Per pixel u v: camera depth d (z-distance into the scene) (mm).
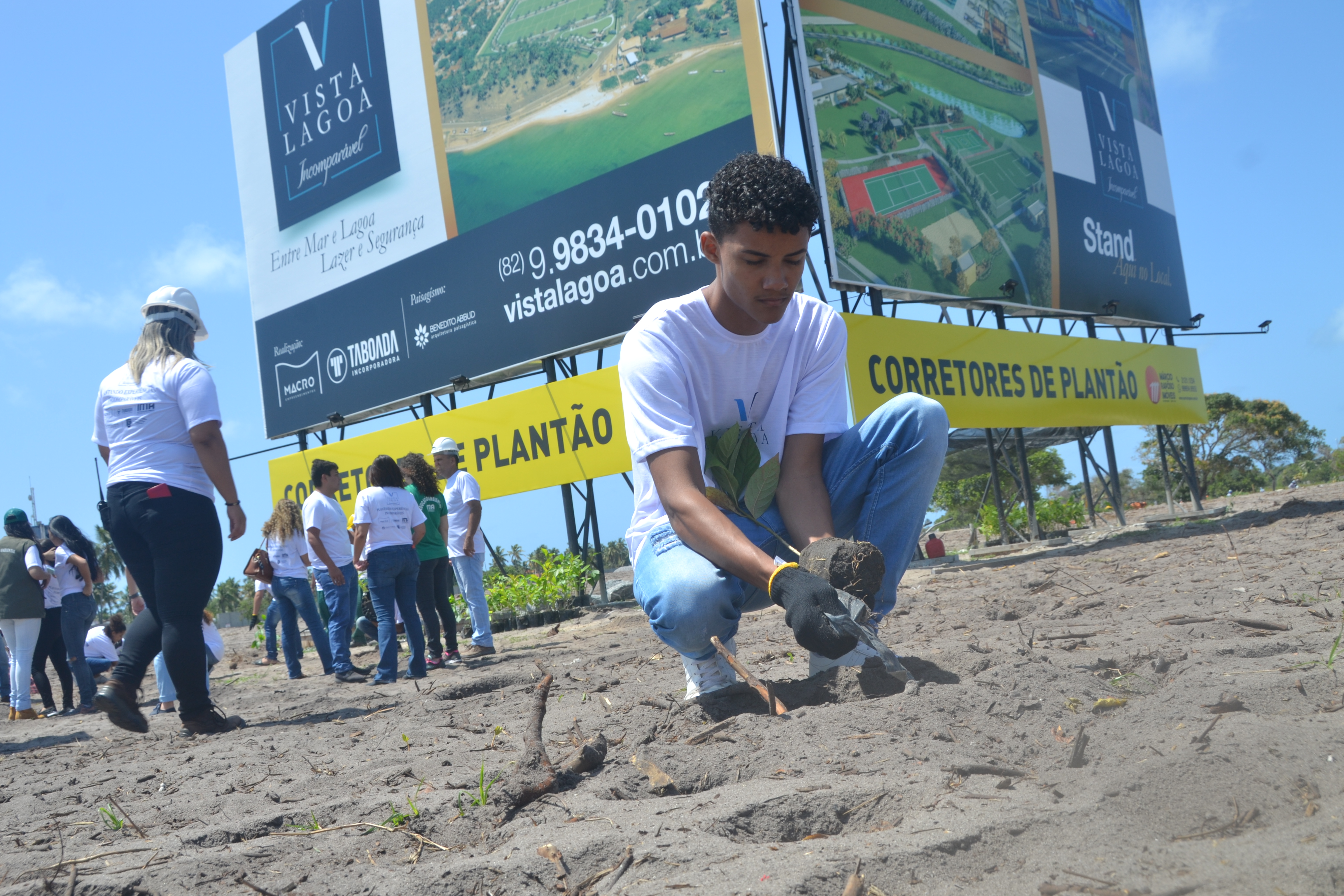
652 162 10102
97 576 6965
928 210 10297
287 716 4281
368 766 2496
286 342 13969
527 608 10539
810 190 1951
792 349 2365
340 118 13242
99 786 2693
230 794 2369
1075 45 13469
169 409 3756
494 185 11469
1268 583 3859
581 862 1364
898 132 10172
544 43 11031
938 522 21203
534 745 1907
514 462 10758
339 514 6379
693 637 2271
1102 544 10047
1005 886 1095
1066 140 12820
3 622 6488
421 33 12203
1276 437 37156
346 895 1402
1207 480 36781
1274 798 1224
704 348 2270
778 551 2369
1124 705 1817
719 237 2021
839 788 1512
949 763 1595
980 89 11500
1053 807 1303
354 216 12977
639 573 2369
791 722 1915
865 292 9773
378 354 12719
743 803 1496
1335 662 1987
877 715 1859
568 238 10766
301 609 6941
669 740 2137
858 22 10023
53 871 1726
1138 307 13766
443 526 6781
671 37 9992
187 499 3732
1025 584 5797
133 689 3678
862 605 1790
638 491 2430
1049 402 11352
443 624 6586
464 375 11750
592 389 10086
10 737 4988
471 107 11727
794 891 1139
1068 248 12414
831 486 2410
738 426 2309
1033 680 1980
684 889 1194
